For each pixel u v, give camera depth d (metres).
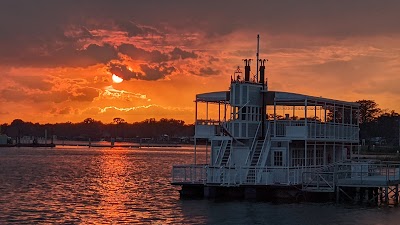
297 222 53.22
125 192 81.06
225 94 70.62
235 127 68.06
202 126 70.62
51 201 70.75
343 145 77.75
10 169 140.50
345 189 66.00
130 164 174.88
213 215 56.19
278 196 63.31
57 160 199.12
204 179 65.38
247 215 55.97
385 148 196.50
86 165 165.50
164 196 74.56
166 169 145.88
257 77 71.12
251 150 67.38
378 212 58.62
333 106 74.25
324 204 62.41
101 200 71.31
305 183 63.44
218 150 69.88
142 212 60.47
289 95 67.56
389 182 63.91
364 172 67.25
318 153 74.19
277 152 67.56
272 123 69.19
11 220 56.44
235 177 63.16
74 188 88.19
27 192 82.00
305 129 66.06
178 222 53.88
